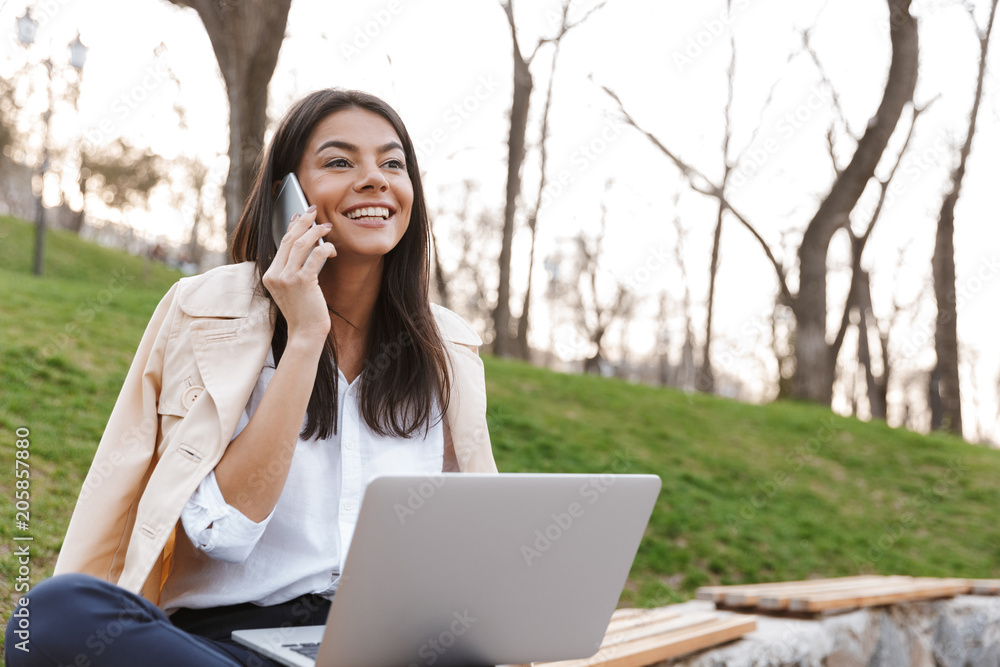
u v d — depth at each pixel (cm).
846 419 1179
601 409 925
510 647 150
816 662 363
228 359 161
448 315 202
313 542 161
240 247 187
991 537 838
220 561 157
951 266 1753
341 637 130
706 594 411
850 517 793
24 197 2444
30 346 537
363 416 173
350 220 173
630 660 262
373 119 181
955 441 1193
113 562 159
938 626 475
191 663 127
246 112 743
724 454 876
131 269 1845
